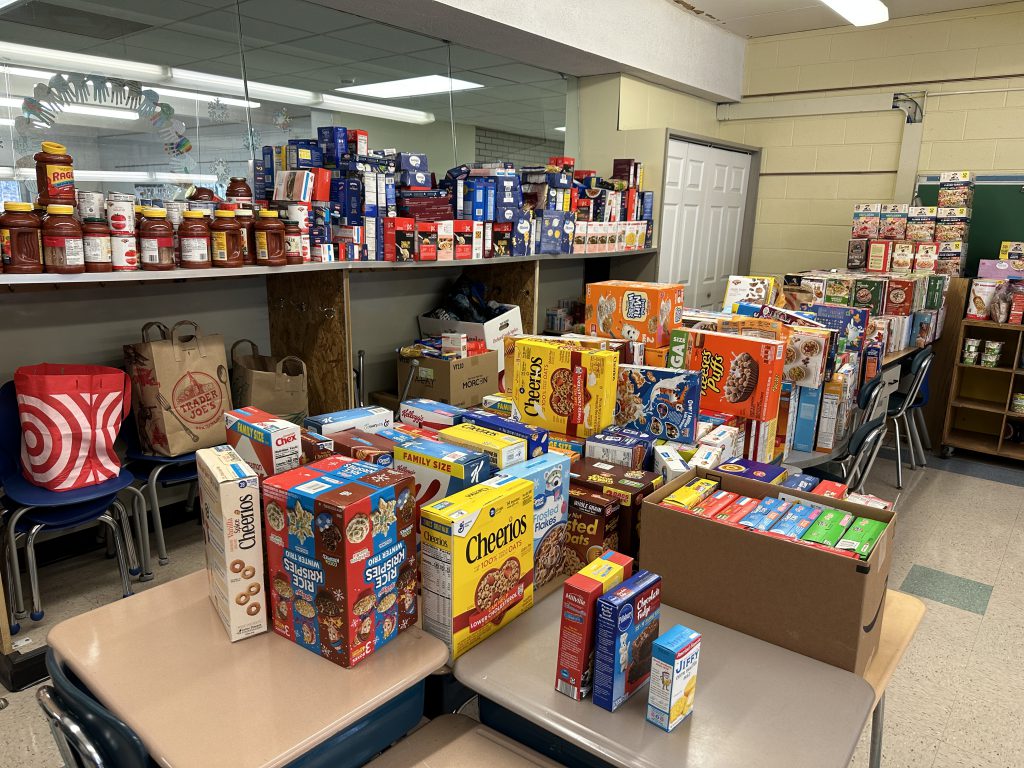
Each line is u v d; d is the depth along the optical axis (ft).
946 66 18.29
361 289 13.62
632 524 5.48
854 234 17.85
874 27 19.15
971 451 17.46
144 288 10.61
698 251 20.10
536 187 14.70
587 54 15.23
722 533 4.73
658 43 17.12
